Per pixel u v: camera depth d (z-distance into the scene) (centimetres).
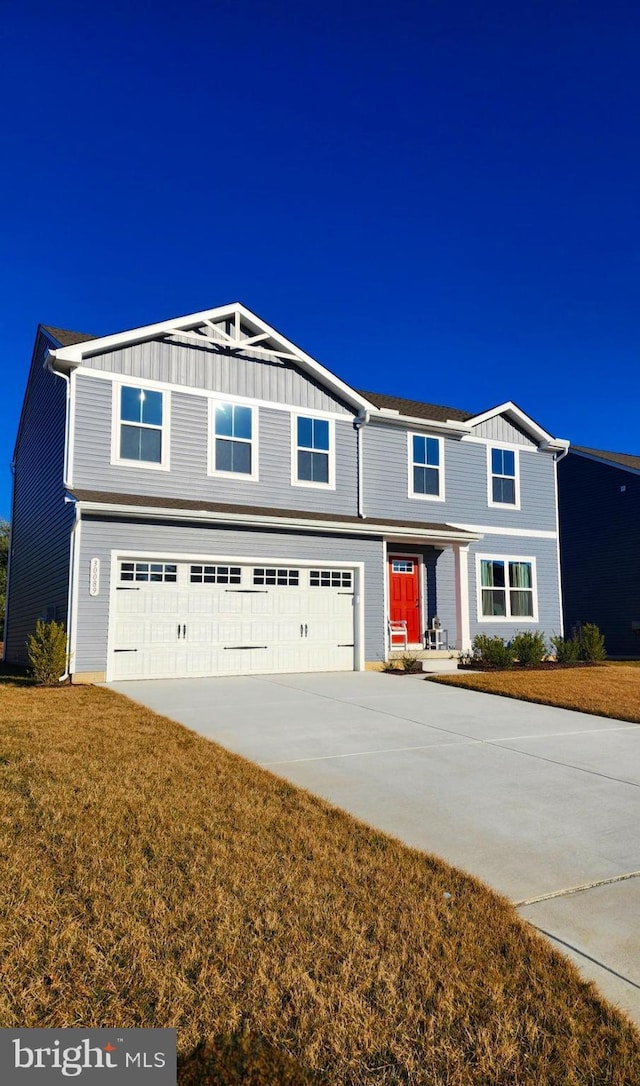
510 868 406
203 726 804
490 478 1812
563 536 2575
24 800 476
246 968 279
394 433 1669
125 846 401
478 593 1752
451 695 1110
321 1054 233
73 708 877
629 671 1505
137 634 1231
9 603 2091
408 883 369
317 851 407
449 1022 251
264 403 1493
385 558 1518
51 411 1514
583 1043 241
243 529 1347
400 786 577
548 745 754
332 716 893
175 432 1377
